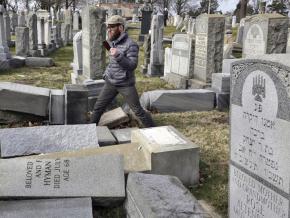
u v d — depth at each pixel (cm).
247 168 343
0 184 384
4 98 662
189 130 707
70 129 554
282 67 287
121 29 616
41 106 676
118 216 394
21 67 1450
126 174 447
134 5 6272
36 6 5953
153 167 465
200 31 1038
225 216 421
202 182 497
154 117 800
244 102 338
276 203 307
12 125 673
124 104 830
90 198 381
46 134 543
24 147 520
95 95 841
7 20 2089
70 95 664
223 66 1020
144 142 492
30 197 378
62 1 5912
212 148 612
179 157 473
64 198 381
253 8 5481
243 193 353
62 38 2516
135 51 615
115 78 631
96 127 612
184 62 1123
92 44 910
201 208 334
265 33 959
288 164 290
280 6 5344
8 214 355
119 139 590
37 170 403
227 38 1933
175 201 341
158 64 1338
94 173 405
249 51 1042
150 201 338
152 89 1091
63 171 404
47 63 1498
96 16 904
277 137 299
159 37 1328
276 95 297
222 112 853
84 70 1002
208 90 896
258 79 316
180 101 856
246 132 339
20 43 1603
